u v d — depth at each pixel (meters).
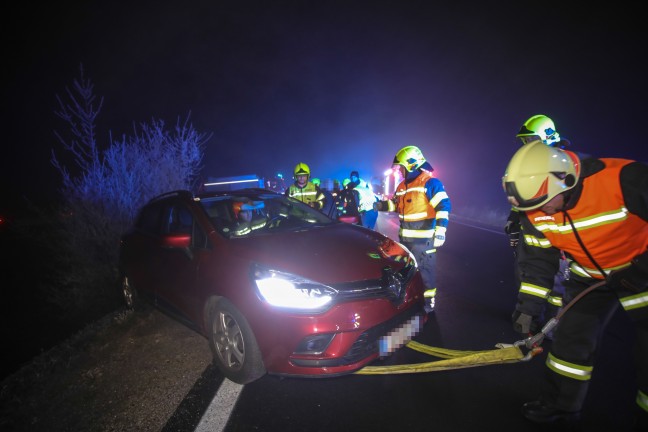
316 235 3.58
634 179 1.79
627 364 2.96
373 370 2.97
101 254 6.57
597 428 2.30
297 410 2.62
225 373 3.08
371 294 2.79
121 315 4.68
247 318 2.80
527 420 2.39
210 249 3.38
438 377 2.91
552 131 3.35
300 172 6.72
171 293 3.81
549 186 1.86
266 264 2.91
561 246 2.21
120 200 6.67
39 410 2.94
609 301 2.19
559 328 2.32
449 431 2.32
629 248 1.97
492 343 3.45
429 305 4.20
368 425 2.42
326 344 2.65
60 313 6.03
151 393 2.96
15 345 5.02
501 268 6.09
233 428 2.47
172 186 7.32
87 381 3.26
